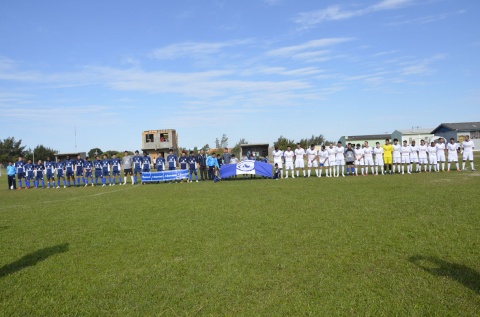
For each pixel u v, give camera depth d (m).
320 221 9.70
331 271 6.08
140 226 10.13
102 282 6.06
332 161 24.67
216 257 7.05
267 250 7.34
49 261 7.30
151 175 26.20
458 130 63.00
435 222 9.02
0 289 5.91
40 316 4.94
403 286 5.36
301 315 4.66
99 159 27.67
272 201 13.56
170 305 5.10
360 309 4.74
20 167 28.16
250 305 4.99
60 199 17.89
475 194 13.15
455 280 5.47
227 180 25.56
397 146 25.09
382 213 10.38
